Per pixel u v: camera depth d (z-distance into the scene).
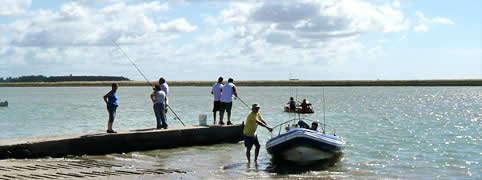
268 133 22.52
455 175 12.94
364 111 41.50
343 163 14.57
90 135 15.03
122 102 60.84
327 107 48.22
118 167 12.80
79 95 96.81
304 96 84.75
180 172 12.42
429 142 19.67
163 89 17.48
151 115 35.44
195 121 29.66
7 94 105.75
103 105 52.59
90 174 11.39
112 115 15.72
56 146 14.13
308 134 14.29
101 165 12.93
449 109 44.78
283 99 70.62
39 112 39.56
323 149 14.64
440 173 13.17
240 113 37.50
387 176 12.65
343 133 23.19
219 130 18.19
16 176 10.62
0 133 22.80
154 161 14.19
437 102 60.16
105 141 15.21
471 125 27.73
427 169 13.72
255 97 79.94
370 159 15.36
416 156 16.00
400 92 114.44
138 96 91.00
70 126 26.41
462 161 15.09
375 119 32.44
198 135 17.59
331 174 12.76
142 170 12.39
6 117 33.56
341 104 54.75
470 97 79.06
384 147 18.14
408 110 43.16
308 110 37.41
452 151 17.19
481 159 15.44
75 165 12.70
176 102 60.44
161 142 16.56
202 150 16.58
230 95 18.47
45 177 10.68
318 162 14.69
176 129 17.03
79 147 14.65
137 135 15.92
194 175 12.09
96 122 29.12
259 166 13.77
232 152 16.27
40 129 24.70
